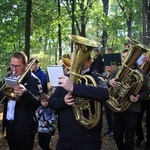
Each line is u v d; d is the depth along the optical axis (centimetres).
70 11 2317
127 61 469
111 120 694
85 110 317
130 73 469
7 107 391
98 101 301
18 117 377
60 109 328
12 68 376
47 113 552
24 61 376
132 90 470
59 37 2312
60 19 2189
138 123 616
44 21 2148
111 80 482
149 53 538
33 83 384
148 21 1847
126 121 485
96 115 307
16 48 2369
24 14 1825
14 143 386
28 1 1430
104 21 2712
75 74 294
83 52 290
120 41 3209
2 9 1712
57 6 2212
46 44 3147
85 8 2420
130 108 479
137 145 629
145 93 480
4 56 2258
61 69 303
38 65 734
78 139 314
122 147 510
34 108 382
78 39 293
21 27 1862
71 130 318
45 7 2142
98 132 321
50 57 3002
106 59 637
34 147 638
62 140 324
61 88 334
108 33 3120
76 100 310
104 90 299
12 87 351
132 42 460
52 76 303
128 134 484
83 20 2472
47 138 557
